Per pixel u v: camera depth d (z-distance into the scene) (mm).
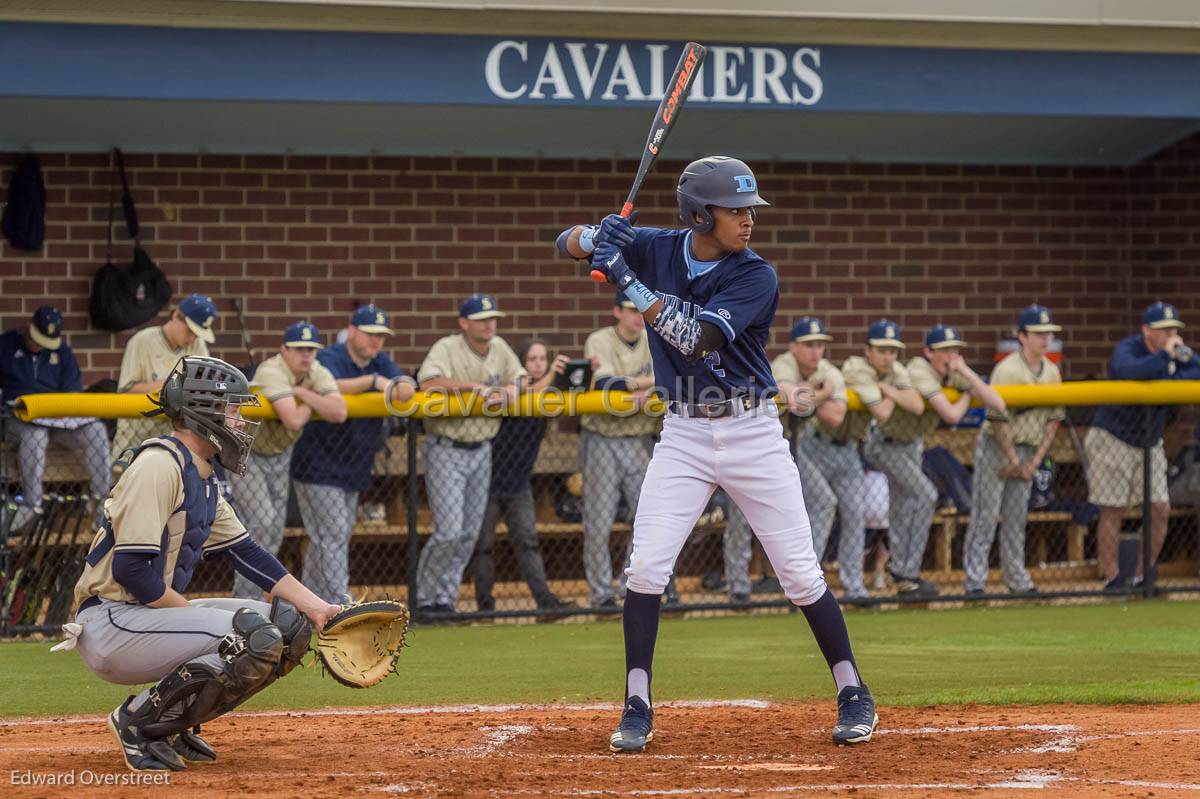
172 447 12148
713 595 29516
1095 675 19359
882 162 35688
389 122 31531
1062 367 36375
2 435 24281
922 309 35875
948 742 13977
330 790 11406
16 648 22953
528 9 27641
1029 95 30094
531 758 13172
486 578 27125
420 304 33625
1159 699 16969
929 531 30828
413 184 33562
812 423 27266
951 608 27719
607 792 11383
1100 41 30141
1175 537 31531
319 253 33094
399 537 28359
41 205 31562
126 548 11812
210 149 32531
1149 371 28234
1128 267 36625
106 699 17797
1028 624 25125
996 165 36156
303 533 27766
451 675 19766
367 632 13016
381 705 17125
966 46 29766
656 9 28016
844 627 14031
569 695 18047
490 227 33938
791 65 29047
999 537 30359
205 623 12055
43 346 28828
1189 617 26000
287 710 16703
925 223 35875
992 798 11125
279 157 32906
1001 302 36188
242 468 12625
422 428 28031
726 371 13656
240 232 32719
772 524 13812
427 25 27609
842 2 28641
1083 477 32688
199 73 26906
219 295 32594
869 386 26922
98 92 26516
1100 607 27656
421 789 11469
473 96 27906
